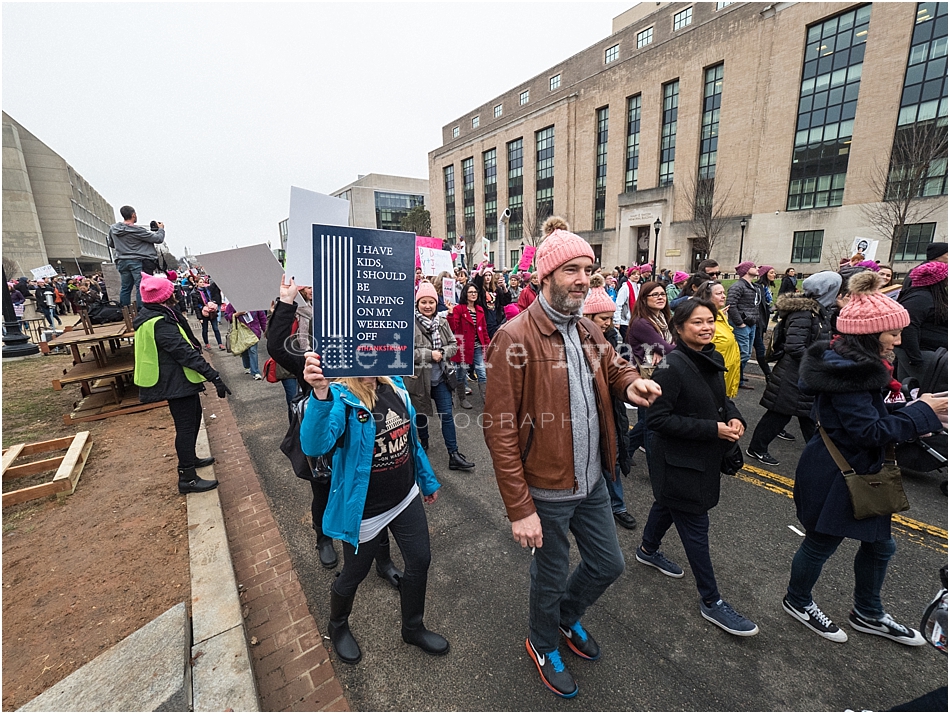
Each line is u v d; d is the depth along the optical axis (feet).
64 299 68.59
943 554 9.24
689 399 7.20
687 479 7.22
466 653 7.17
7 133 166.30
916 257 67.05
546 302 5.72
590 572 6.38
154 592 8.23
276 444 16.24
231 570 8.72
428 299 12.60
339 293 5.24
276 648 7.25
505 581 8.86
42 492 11.80
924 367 13.07
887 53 67.56
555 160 122.72
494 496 12.26
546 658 6.56
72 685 5.79
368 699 6.41
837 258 74.28
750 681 6.58
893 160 67.67
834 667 6.77
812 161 77.20
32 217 172.86
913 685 6.46
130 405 19.17
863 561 7.11
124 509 11.23
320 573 9.19
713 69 89.04
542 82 130.41
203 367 11.19
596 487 6.23
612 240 110.93
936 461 11.41
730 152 87.15
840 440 6.65
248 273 8.26
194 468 11.95
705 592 7.60
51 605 7.96
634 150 105.29
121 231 23.30
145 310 11.10
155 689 5.59
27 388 23.86
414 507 6.84
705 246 88.33
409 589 6.95
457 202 166.30
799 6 75.46
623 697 6.38
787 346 12.55
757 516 10.85
